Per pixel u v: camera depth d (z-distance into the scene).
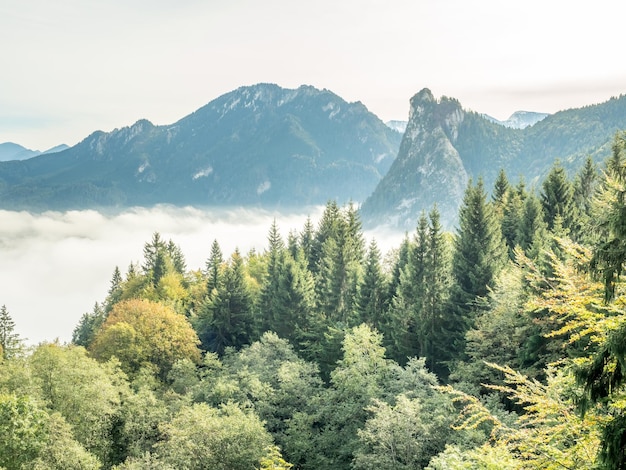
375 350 41.72
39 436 28.66
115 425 39.72
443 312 52.41
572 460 11.88
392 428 29.83
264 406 41.31
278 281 72.88
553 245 38.25
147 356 57.78
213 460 30.67
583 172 75.31
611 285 9.88
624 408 10.07
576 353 23.11
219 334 73.75
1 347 70.94
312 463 35.72
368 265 62.12
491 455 13.66
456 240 56.94
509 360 35.81
